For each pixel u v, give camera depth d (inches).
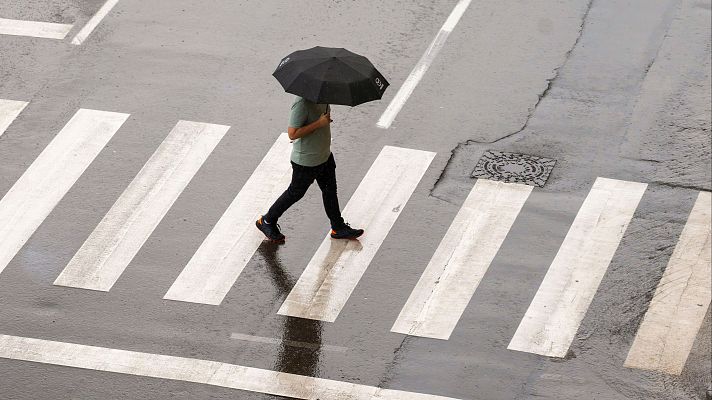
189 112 1622.8
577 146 1558.8
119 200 1477.6
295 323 1304.1
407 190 1491.1
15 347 1270.9
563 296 1336.1
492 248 1402.6
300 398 1210.6
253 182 1504.7
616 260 1382.9
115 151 1556.3
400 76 1680.6
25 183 1502.2
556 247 1402.6
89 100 1647.4
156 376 1236.5
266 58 1721.2
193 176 1515.7
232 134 1584.6
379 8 1824.6
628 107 1625.2
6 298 1333.7
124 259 1390.3
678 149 1553.9
